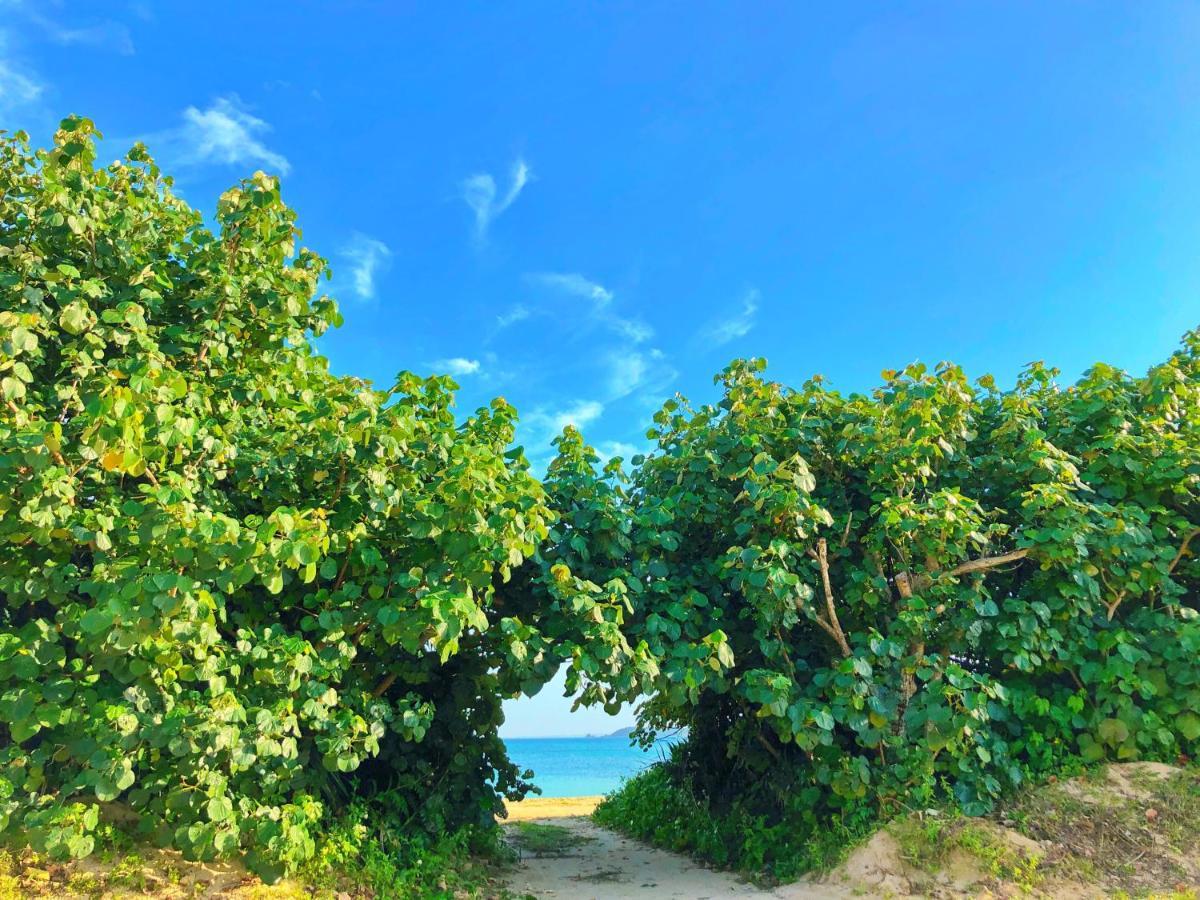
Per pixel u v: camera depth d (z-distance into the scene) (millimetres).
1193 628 7789
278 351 8227
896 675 8117
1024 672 8453
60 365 6949
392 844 7672
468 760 8781
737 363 9578
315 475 7090
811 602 8609
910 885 6848
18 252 6578
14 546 6172
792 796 8781
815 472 9438
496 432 8320
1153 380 9141
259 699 6730
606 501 8523
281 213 8031
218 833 5859
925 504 8180
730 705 10492
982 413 9695
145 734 5703
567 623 7828
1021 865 6820
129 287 7180
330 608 7191
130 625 5387
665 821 11188
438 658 8500
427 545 7289
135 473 5672
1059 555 7816
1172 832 7152
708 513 9031
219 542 5609
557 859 10109
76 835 5520
